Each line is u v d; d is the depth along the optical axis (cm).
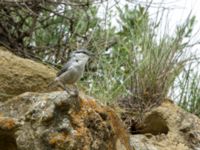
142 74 833
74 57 641
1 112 570
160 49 841
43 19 941
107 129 564
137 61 842
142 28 866
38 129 537
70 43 941
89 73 870
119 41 895
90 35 945
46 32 957
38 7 899
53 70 798
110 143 572
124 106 826
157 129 783
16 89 731
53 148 530
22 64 746
